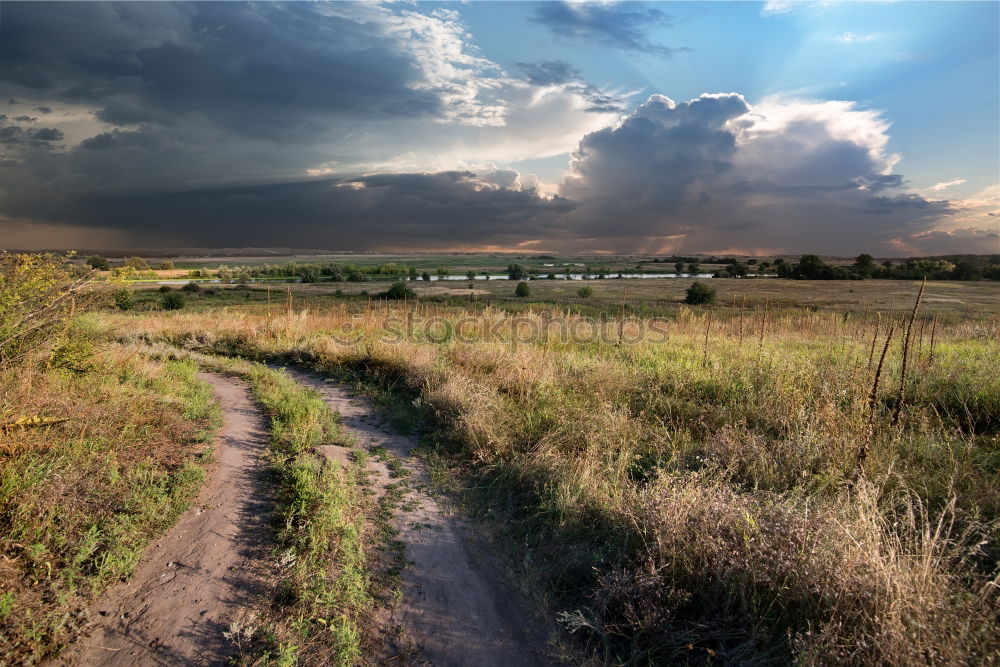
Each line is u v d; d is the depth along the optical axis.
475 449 5.40
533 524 3.96
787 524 3.07
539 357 8.93
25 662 2.26
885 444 4.65
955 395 6.19
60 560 2.96
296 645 2.49
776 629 2.65
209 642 2.49
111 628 2.54
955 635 2.30
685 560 3.00
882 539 2.99
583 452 4.95
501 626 2.83
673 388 7.20
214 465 4.70
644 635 2.72
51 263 5.94
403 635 2.69
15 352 5.59
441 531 3.87
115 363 7.34
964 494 3.78
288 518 3.63
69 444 4.23
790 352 9.70
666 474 4.09
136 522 3.47
